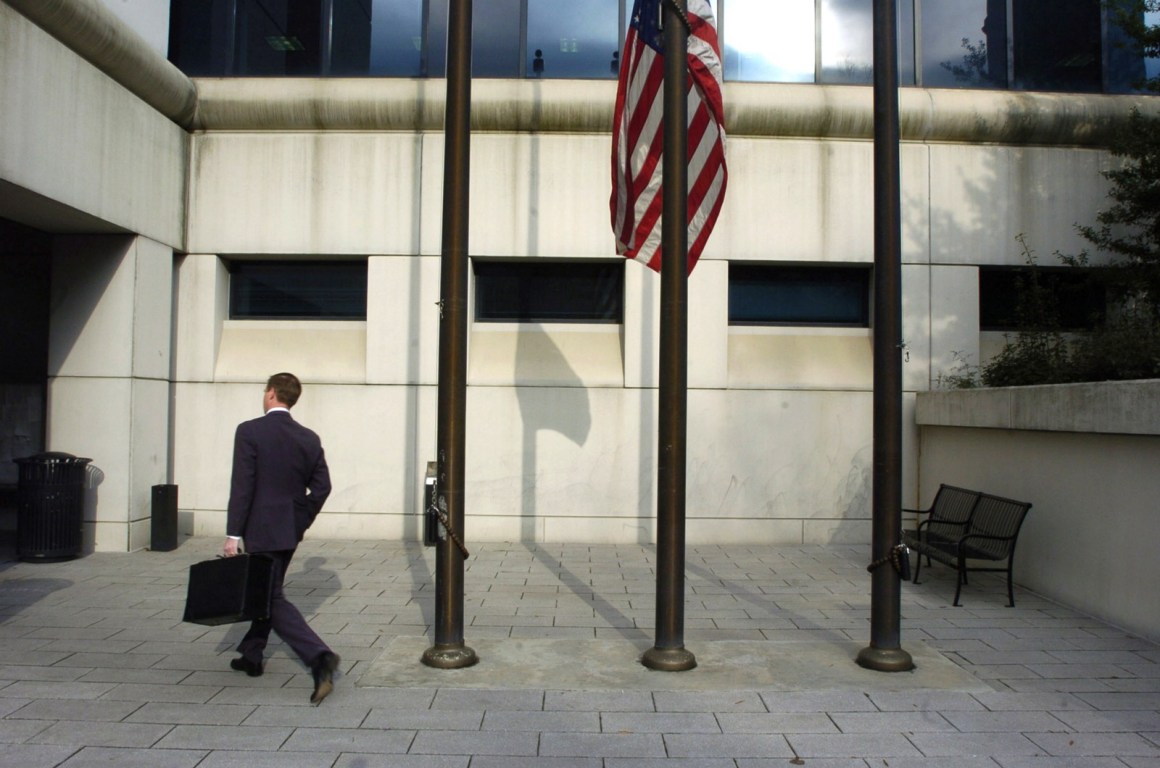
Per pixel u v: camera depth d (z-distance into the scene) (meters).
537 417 10.47
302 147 10.62
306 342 10.76
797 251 10.66
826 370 10.73
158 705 5.02
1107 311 10.70
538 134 10.61
